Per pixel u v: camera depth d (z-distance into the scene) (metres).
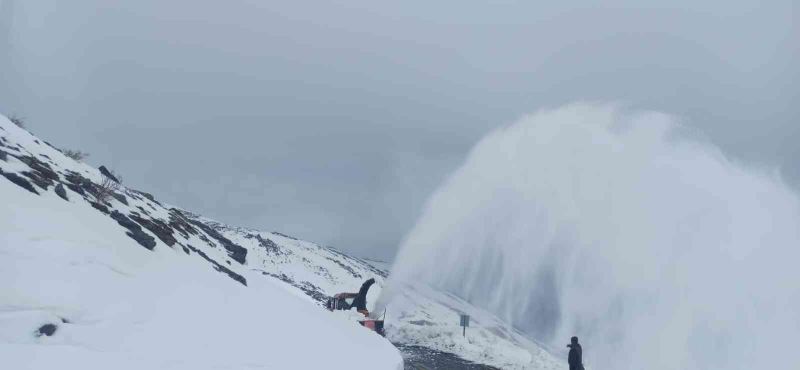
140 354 5.45
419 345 18.36
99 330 5.56
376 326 19.02
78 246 6.88
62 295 5.71
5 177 8.27
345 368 7.77
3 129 12.44
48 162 12.08
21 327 4.95
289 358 7.21
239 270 15.27
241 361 6.33
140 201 17.55
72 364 4.72
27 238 6.35
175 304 7.19
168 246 11.31
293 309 11.68
